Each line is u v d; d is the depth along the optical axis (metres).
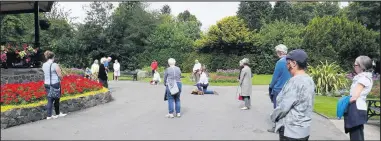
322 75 14.49
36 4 14.52
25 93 8.59
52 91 8.27
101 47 38.00
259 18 42.16
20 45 13.74
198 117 8.51
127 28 38.66
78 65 35.69
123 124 7.66
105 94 11.60
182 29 42.34
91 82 11.77
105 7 39.12
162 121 8.00
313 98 3.64
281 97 3.69
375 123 7.25
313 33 17.17
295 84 3.56
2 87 8.88
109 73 34.00
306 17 41.25
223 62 33.62
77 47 35.78
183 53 37.50
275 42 32.97
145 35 39.19
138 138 6.26
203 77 14.28
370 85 4.88
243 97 9.80
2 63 12.52
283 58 6.43
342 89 14.38
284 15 41.50
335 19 15.55
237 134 6.54
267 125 7.44
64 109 9.33
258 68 33.22
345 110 4.95
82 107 10.05
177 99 8.59
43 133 6.76
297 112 3.57
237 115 8.76
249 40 33.28
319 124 7.41
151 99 12.47
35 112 8.25
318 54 16.39
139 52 38.94
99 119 8.31
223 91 15.77
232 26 33.59
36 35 14.51
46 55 8.36
